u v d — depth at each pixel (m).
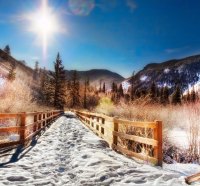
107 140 11.17
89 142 10.80
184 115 14.93
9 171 6.18
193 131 10.91
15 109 19.62
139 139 7.78
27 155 8.25
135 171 6.20
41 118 16.64
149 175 5.79
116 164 6.90
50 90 70.19
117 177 5.79
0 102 19.19
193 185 5.11
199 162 10.07
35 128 13.94
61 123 23.36
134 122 8.08
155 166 6.95
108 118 10.86
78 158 7.83
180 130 14.38
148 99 15.09
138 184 5.24
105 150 9.40
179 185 5.08
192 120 11.49
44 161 7.50
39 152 8.89
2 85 24.00
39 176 5.89
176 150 11.09
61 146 10.25
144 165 7.00
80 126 20.11
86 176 5.92
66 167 7.05
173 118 15.42
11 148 9.38
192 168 7.20
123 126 10.98
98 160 7.27
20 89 26.39
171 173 5.98
